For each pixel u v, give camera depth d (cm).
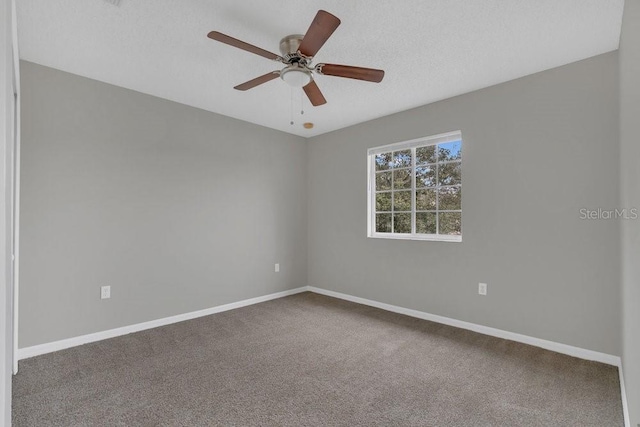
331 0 190
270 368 243
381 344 288
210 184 377
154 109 332
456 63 265
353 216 432
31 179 260
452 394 209
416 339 299
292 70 215
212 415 187
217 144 385
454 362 253
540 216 279
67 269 278
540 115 279
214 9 199
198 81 300
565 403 198
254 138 423
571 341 264
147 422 181
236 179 404
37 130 264
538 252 280
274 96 335
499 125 303
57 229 273
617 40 231
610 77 246
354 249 430
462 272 328
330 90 318
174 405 196
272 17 207
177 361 254
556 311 271
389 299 391
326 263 467
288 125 434
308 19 209
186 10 200
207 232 374
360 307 404
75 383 220
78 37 228
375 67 270
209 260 375
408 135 372
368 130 414
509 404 198
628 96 170
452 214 348
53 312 271
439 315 346
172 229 344
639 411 139
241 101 348
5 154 97
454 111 333
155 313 331
